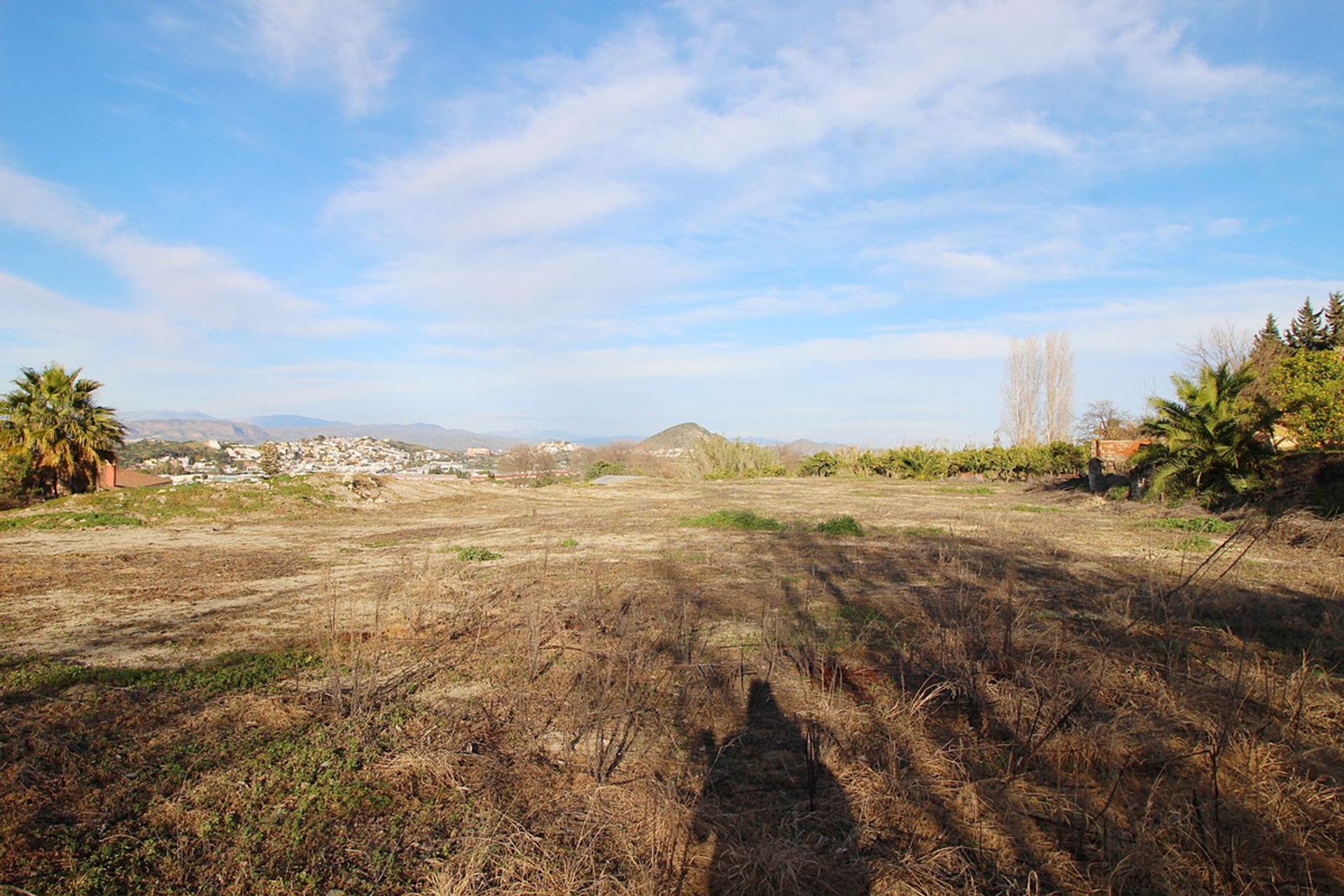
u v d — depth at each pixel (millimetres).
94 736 4344
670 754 4340
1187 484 18328
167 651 6301
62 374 21812
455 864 3168
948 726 4719
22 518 16516
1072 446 33031
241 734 4477
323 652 6121
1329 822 3514
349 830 3445
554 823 3545
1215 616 7277
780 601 8320
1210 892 3045
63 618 7539
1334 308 38281
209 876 3059
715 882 3111
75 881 2959
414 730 4598
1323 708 4668
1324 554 10945
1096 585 8914
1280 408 17797
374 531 16094
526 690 5266
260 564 11148
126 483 28062
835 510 21047
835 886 3098
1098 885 3092
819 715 4848
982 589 8812
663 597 8445
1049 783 3955
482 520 18578
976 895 3020
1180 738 4375
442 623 7254
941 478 39469
